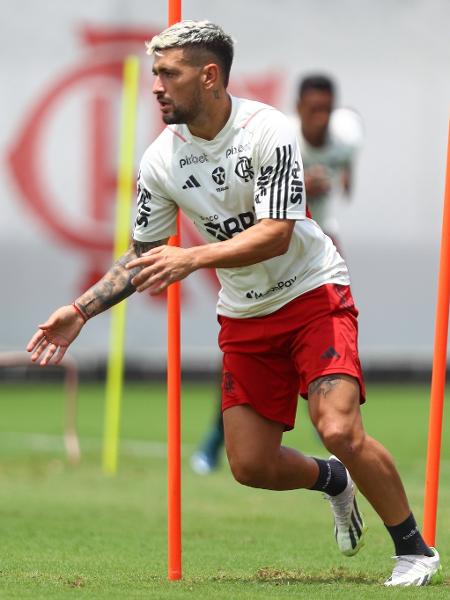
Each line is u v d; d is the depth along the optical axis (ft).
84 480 112.98
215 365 206.90
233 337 60.29
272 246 54.49
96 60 187.73
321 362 56.95
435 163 199.52
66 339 58.75
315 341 57.47
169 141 57.72
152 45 55.42
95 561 68.18
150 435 152.87
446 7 198.08
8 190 188.44
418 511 90.22
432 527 59.67
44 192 188.65
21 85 187.52
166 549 73.61
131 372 212.02
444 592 55.62
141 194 59.21
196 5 188.65
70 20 187.52
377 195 198.49
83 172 188.75
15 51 187.21
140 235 59.57
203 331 195.00
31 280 189.98
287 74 191.72
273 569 64.85
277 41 191.31
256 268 57.98
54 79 187.62
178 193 57.72
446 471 119.65
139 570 64.49
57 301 190.39
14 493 103.65
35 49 187.52
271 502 97.55
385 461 56.90
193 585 57.93
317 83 110.63
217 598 53.36
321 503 96.84
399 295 200.64
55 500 98.99
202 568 65.62
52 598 53.57
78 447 135.95
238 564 67.26
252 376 60.03
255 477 60.85
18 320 189.98
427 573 58.08
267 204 54.75
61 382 217.97
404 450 136.98
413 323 201.36
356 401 56.85
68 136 188.14
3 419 170.19
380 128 197.57
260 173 55.52
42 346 58.75
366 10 195.62
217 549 73.41
